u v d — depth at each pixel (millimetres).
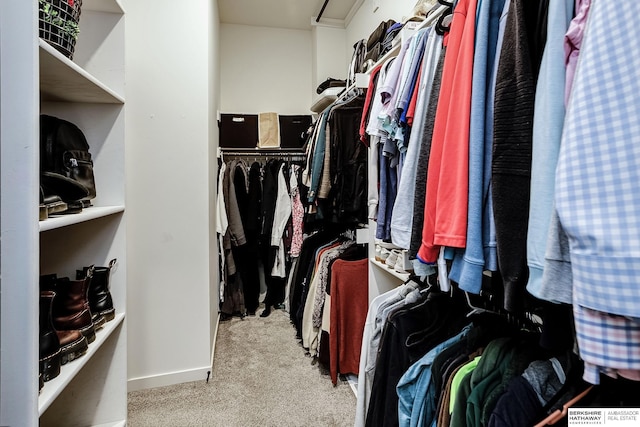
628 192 395
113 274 1225
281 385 1798
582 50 466
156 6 1780
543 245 517
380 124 1116
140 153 1771
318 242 2541
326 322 1927
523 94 574
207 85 1874
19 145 573
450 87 743
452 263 702
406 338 1069
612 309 390
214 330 2289
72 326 912
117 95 1156
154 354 1803
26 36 576
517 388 704
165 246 1816
